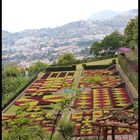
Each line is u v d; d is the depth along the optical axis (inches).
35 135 1108.5
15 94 3272.6
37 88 3686.0
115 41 6309.1
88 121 2166.6
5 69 3624.5
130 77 2994.6
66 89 3521.2
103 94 3134.8
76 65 5152.6
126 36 4527.6
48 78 4293.8
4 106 2861.7
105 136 1121.4
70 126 1077.8
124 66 3607.3
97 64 4894.2
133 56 2844.5
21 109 2297.0
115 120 1083.9
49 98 3134.8
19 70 4490.7
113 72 4104.3
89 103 2760.8
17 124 1359.5
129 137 1691.7
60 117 2225.6
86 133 1739.7
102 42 6397.6
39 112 2460.6
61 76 4370.1
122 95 3029.0
